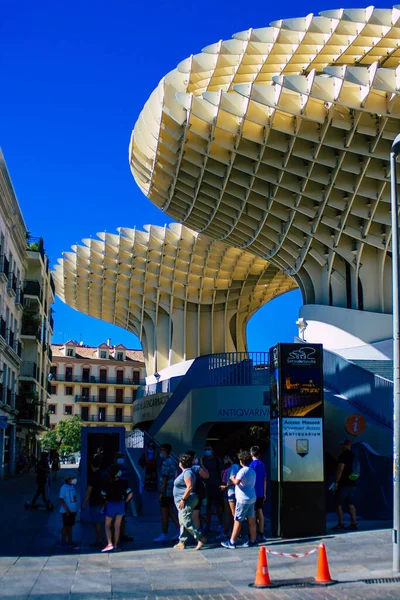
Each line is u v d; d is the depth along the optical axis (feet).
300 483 41.34
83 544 39.88
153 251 145.18
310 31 70.49
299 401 42.04
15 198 120.26
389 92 69.26
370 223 92.58
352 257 101.14
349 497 42.93
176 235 140.05
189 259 143.64
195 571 31.17
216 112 80.94
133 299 161.58
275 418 42.75
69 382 271.90
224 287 153.07
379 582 27.94
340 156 84.28
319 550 28.55
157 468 62.08
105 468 40.91
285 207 99.71
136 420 147.43
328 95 73.05
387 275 100.78
